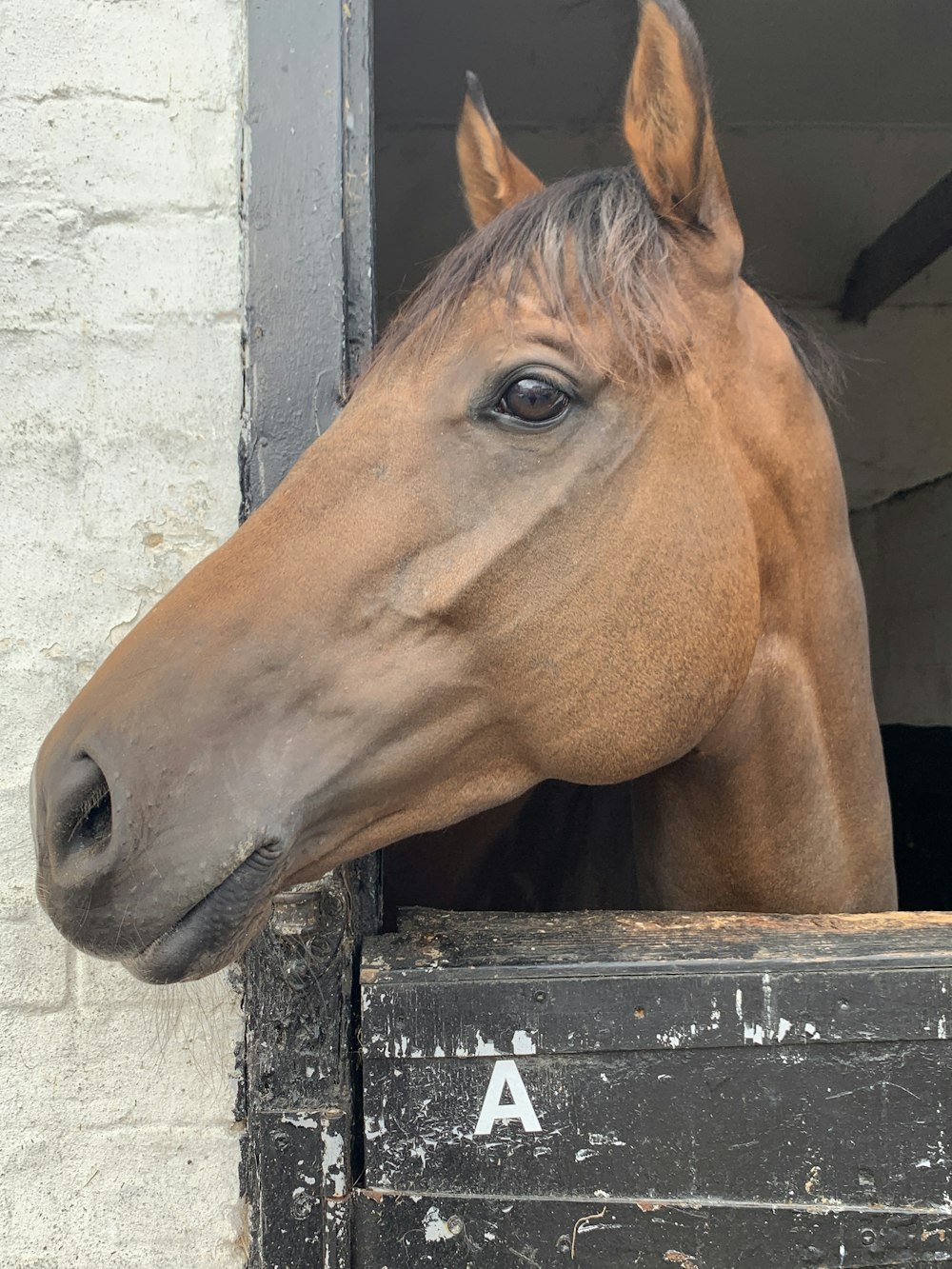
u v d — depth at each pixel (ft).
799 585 3.52
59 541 3.56
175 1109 3.48
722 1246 2.85
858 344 12.38
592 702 2.89
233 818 2.50
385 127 10.89
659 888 4.03
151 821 2.41
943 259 12.10
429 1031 2.89
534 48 9.29
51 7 3.59
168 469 3.57
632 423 2.83
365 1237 2.97
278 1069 3.15
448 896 5.60
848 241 11.69
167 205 3.58
